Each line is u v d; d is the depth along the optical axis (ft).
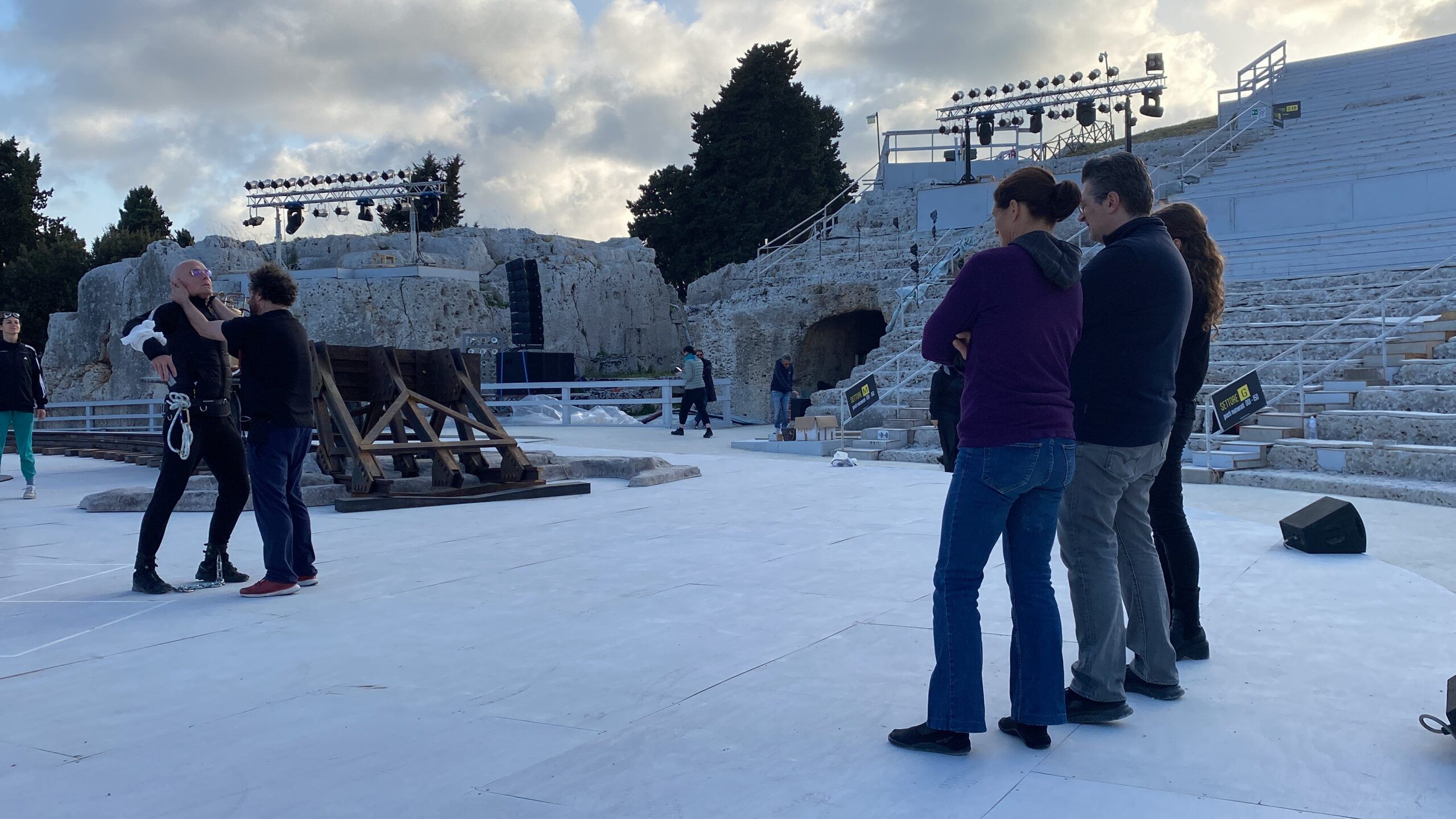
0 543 25.61
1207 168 87.56
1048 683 11.06
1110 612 11.89
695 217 176.45
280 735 11.83
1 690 13.67
